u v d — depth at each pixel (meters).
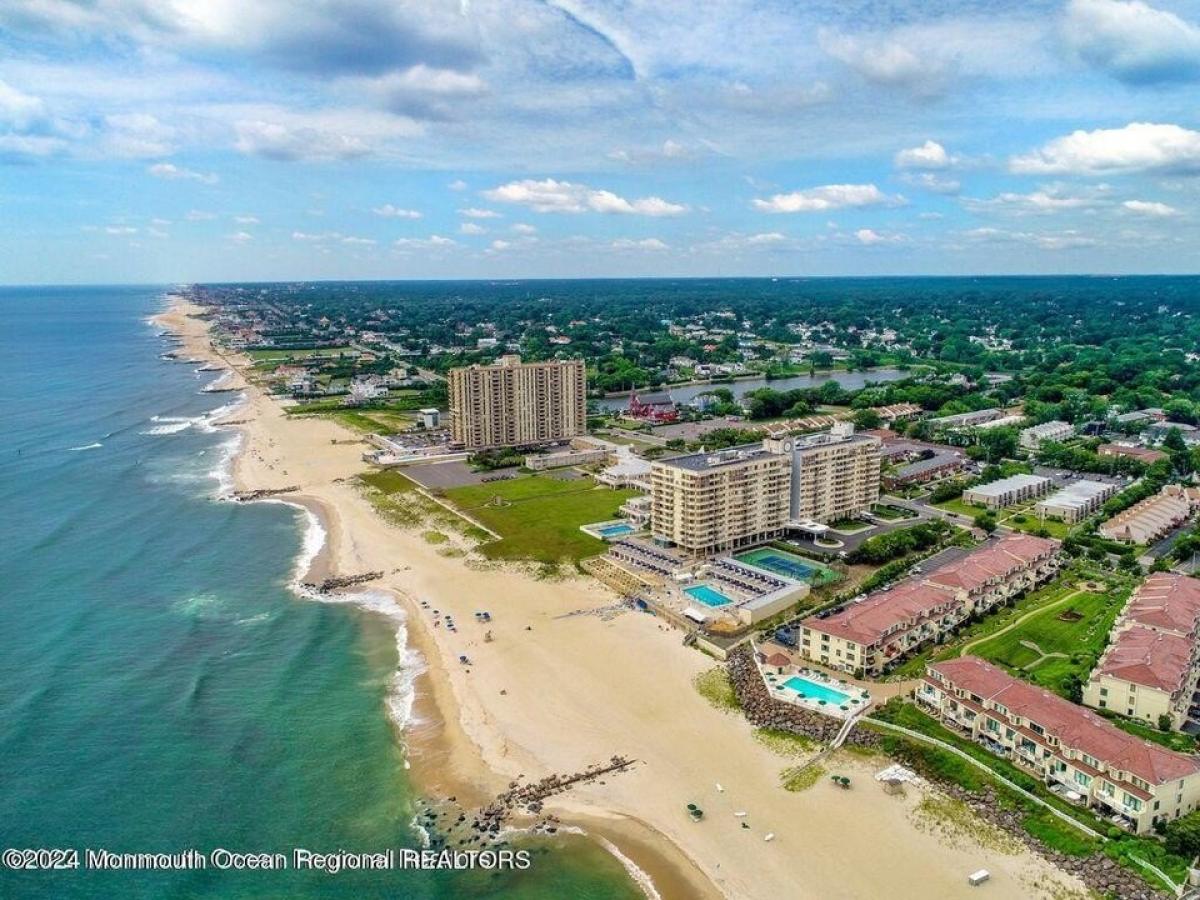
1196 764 120.81
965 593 185.38
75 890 111.12
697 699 158.75
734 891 111.25
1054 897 108.31
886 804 127.44
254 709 155.50
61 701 156.25
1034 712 133.50
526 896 111.44
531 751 142.62
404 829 124.12
